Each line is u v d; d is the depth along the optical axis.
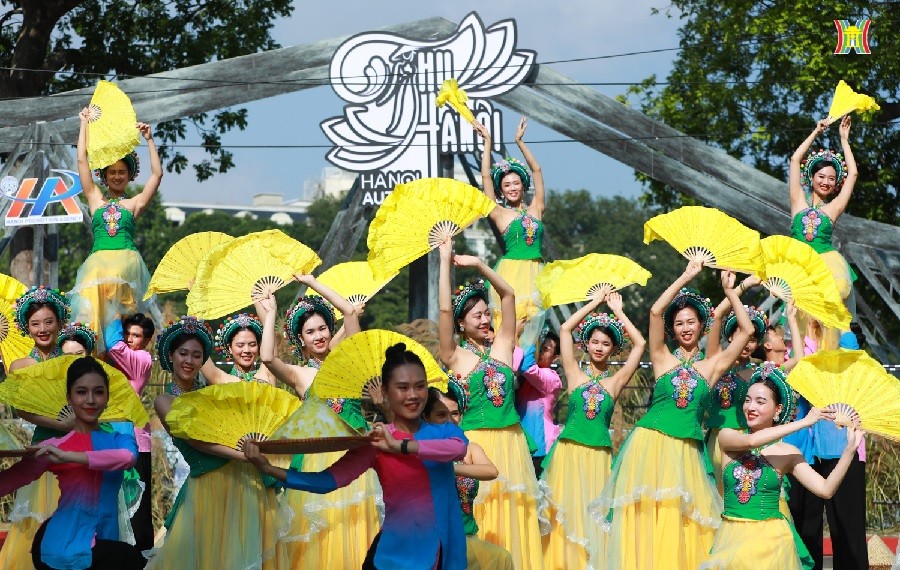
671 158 16.36
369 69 16.09
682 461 8.38
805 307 8.67
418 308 16.48
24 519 7.92
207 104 16.45
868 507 13.84
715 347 8.77
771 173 20.12
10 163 15.99
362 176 16.06
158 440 12.48
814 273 8.67
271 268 7.88
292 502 7.99
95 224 9.95
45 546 6.83
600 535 8.82
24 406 7.33
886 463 13.97
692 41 20.78
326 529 7.98
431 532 6.33
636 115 16.33
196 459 7.49
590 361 9.22
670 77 20.56
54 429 7.44
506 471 8.26
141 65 23.81
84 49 23.62
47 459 6.73
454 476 6.53
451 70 16.03
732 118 20.19
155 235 45.50
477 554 7.39
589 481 8.91
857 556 9.01
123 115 10.00
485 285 9.05
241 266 7.86
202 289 7.77
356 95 16.08
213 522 7.44
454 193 8.07
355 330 7.85
